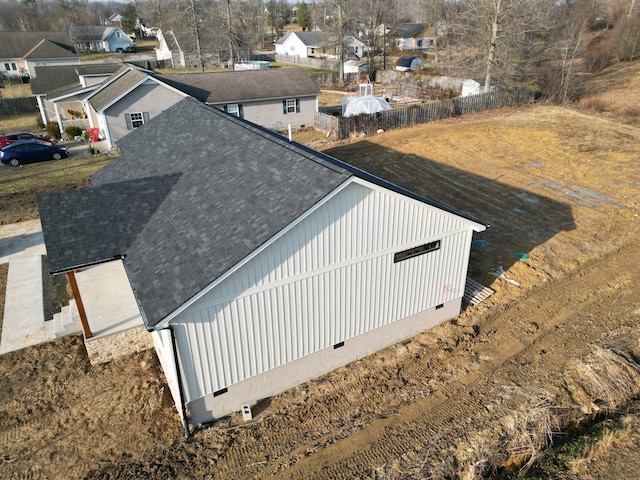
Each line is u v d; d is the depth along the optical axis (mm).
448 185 21906
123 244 10352
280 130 33188
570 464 8633
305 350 10383
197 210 10586
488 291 14086
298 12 102438
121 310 12172
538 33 40938
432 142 28406
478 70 38125
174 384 9375
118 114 28109
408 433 9266
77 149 29969
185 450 8984
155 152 15094
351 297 10570
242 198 10164
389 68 59438
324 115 32125
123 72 31094
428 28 74250
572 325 12586
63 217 10734
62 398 10273
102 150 29219
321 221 9258
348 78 53375
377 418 9688
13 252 16719
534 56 38250
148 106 28906
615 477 8352
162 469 8570
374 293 10953
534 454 8648
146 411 9898
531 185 21594
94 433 9391
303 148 14383
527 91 36719
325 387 10594
